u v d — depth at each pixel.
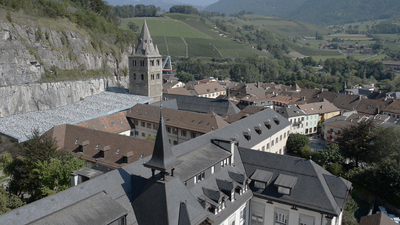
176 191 36.53
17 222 28.89
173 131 94.94
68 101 113.81
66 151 67.69
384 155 79.88
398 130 81.06
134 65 118.88
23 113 98.62
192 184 43.53
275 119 93.25
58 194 32.66
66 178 52.97
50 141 61.66
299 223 46.97
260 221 50.41
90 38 135.62
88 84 123.44
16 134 79.25
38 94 104.69
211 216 41.22
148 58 115.62
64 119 93.75
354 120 119.62
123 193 37.31
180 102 127.12
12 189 59.72
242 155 55.41
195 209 36.75
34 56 105.94
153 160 36.25
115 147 69.19
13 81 99.12
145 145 66.25
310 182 47.66
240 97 171.62
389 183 67.75
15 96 98.25
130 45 161.50
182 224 34.50
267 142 85.00
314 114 129.00
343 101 156.25
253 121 84.88
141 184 38.22
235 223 46.84
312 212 45.62
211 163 47.22
